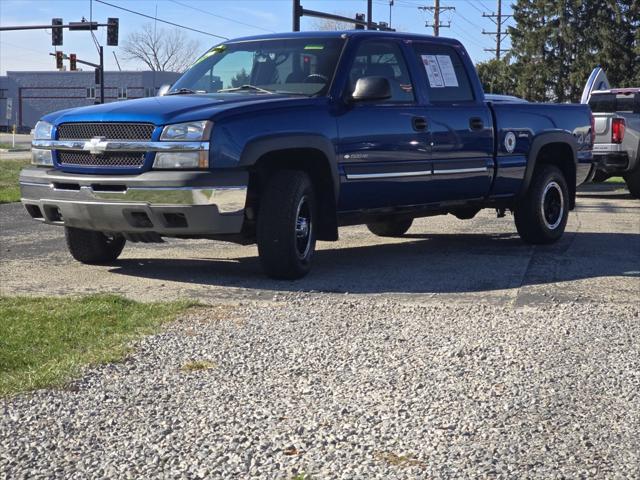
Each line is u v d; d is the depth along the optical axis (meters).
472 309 6.21
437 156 8.30
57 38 42.97
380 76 7.83
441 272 7.91
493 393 4.30
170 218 6.87
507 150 9.02
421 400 4.20
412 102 8.20
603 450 3.61
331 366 4.75
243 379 4.51
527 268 8.15
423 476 3.34
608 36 68.25
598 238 10.38
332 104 7.53
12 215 12.55
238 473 3.37
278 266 7.25
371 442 3.68
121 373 4.57
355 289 7.03
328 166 7.42
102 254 8.05
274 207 7.13
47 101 100.69
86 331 5.40
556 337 5.39
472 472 3.38
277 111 7.13
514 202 9.45
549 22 72.19
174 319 5.77
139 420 3.92
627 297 6.75
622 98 18.11
